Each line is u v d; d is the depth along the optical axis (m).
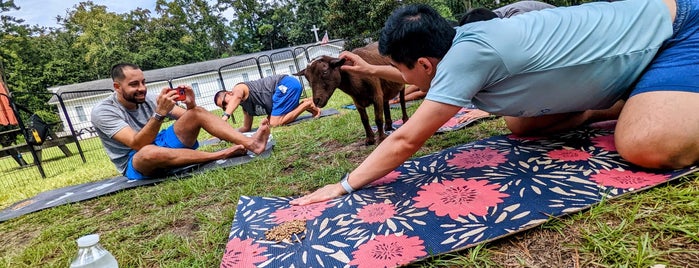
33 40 36.59
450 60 1.44
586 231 1.20
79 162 6.47
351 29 20.38
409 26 1.48
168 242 1.70
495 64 1.46
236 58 31.59
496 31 1.46
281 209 1.77
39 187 4.09
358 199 1.70
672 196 1.29
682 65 1.42
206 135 6.49
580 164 1.68
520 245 1.21
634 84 1.66
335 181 2.24
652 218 1.20
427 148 2.55
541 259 1.12
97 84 27.19
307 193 2.12
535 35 1.50
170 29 48.31
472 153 2.11
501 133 2.57
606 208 1.29
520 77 1.53
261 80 5.55
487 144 2.23
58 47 41.84
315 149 3.22
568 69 1.53
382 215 1.51
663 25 1.54
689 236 1.08
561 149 1.91
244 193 2.26
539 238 1.23
